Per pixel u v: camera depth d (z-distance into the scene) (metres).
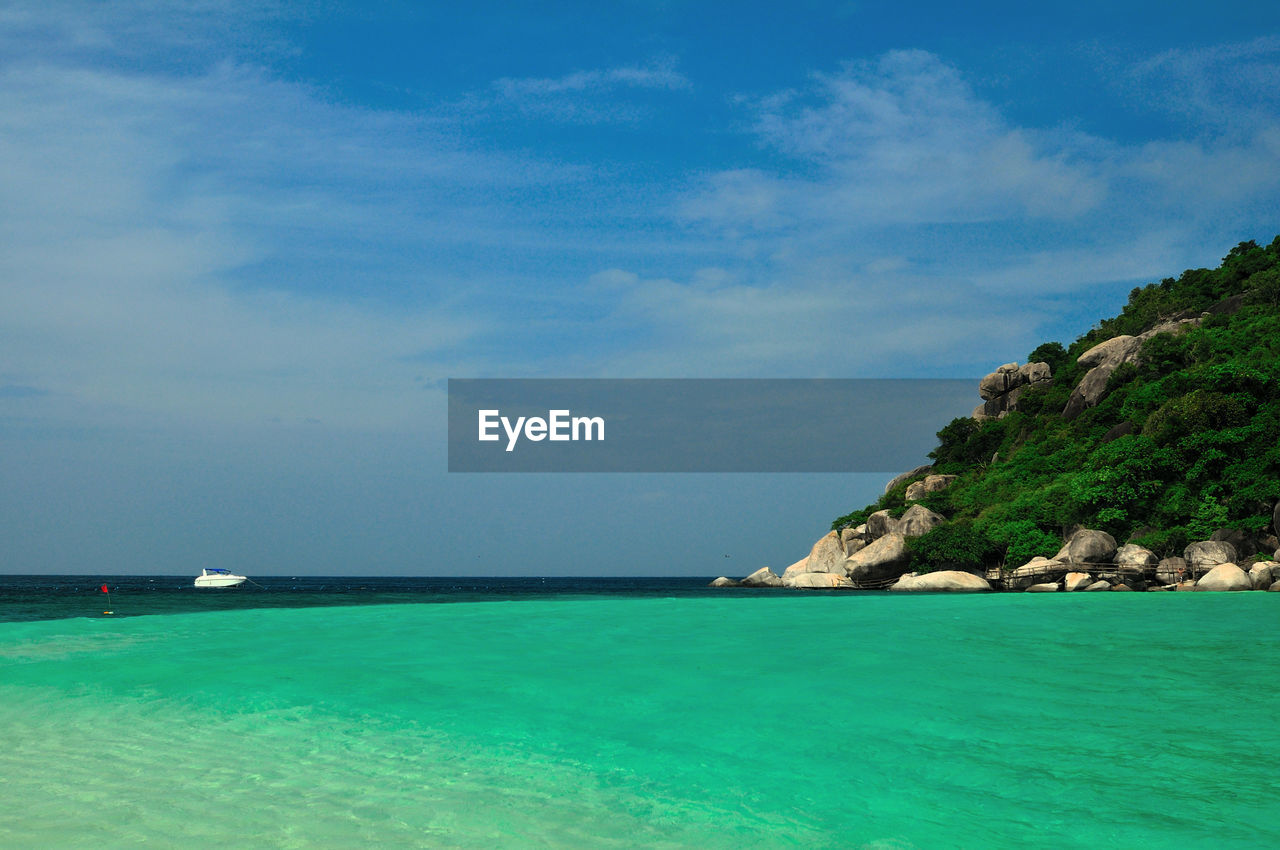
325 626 10.57
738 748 4.75
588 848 3.23
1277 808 3.80
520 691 6.13
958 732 5.11
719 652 8.02
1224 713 5.60
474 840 3.29
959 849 3.29
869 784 4.12
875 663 7.37
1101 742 4.89
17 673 6.64
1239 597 21.72
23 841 3.21
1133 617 12.52
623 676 6.67
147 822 3.45
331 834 3.33
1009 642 8.96
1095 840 3.40
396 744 4.79
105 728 5.11
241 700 5.82
